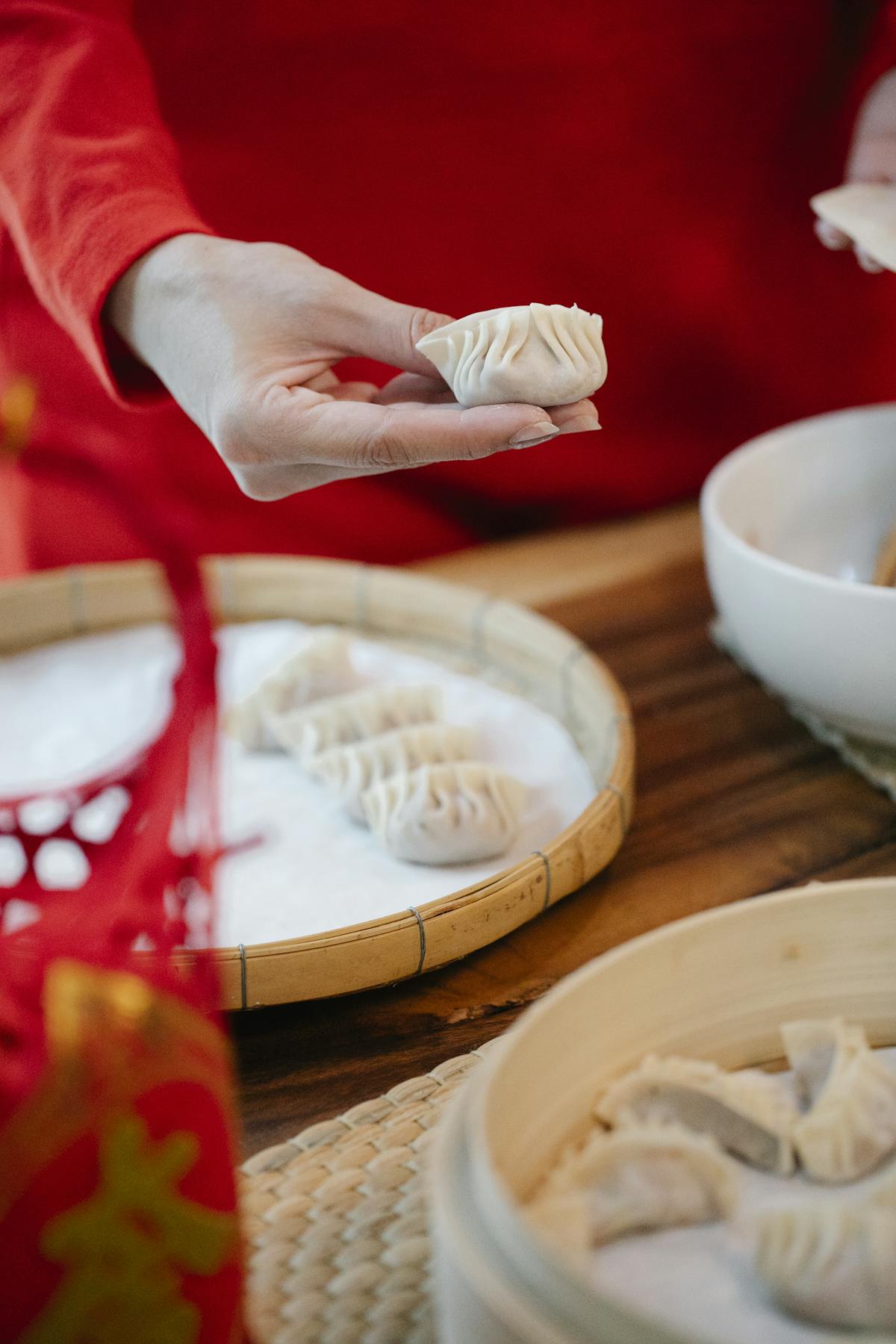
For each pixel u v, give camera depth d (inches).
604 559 50.4
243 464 29.3
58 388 50.3
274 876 32.8
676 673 42.3
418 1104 24.5
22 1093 14.4
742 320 59.4
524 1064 18.9
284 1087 26.2
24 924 16.4
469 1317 15.8
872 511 43.0
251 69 49.1
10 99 33.9
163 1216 15.0
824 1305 17.2
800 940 22.0
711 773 37.0
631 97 52.4
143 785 17.3
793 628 33.5
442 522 62.2
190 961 20.4
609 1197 19.1
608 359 58.4
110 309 32.4
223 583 45.3
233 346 28.9
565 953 30.1
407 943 27.4
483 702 40.3
